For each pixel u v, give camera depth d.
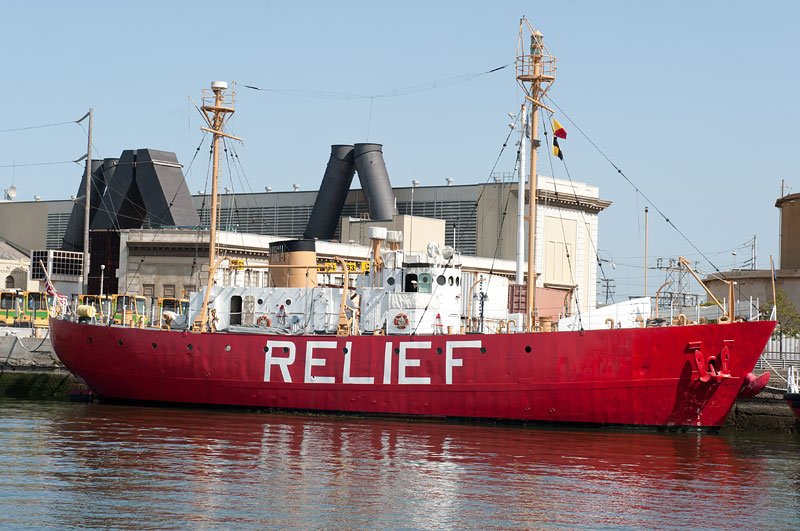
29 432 41.44
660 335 43.44
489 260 89.38
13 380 61.09
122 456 35.88
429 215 97.75
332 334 49.75
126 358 52.00
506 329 50.50
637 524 28.03
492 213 93.81
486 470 34.66
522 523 27.81
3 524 26.48
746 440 43.28
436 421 46.44
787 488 32.91
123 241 83.69
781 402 47.09
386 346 47.19
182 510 28.20
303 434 41.88
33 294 78.19
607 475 34.28
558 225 94.94
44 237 106.12
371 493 30.73
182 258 81.69
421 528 27.11
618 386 43.78
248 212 100.62
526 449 38.94
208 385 50.19
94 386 53.84
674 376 43.38
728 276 75.06
